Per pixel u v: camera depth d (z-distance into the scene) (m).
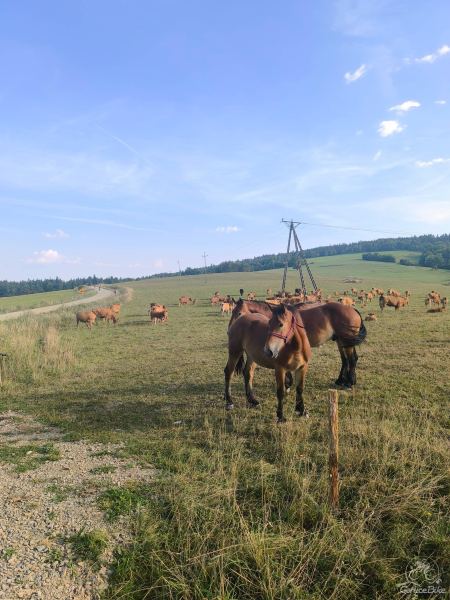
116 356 15.80
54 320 30.12
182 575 3.79
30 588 3.64
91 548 4.11
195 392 9.78
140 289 85.81
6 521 4.59
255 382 10.35
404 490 4.71
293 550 3.98
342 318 9.03
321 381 10.03
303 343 7.21
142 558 4.01
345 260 141.12
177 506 4.69
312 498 4.63
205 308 38.25
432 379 9.56
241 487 5.16
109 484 5.38
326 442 6.27
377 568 3.82
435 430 6.54
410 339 15.75
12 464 6.17
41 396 10.19
